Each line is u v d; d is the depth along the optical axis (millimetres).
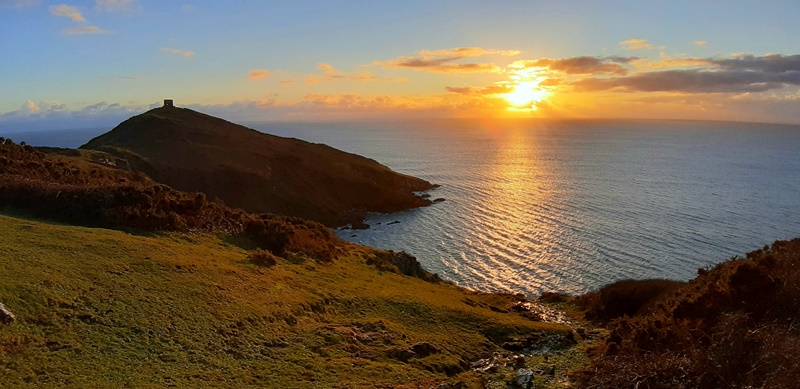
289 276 26500
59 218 28406
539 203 101000
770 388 12984
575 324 33000
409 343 20344
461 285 53906
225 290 21203
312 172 109375
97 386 12961
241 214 37094
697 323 18266
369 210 102062
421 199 108875
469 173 157375
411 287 32750
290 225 38219
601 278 55031
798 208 91688
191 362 15359
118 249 22672
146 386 13383
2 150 40219
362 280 30938
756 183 125375
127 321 16625
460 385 16906
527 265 60562
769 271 20031
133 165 86438
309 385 15180
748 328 16219
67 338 14844
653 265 59281
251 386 14602
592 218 84875
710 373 14914
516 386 17578
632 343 18547
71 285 17766
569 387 17328
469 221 87375
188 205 33531
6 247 20047
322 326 20750
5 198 29328
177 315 17906
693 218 83625
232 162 100125
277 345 18047
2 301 15305
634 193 111188
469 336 23219
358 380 16000
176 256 23859
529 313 34781
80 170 44062
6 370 12742
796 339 14992
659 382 15414
